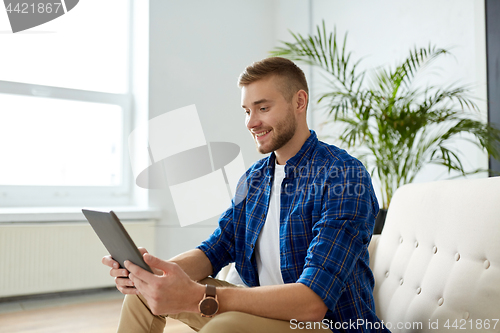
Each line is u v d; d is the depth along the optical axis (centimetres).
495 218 96
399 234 131
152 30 340
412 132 233
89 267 308
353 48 335
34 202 324
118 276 103
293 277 106
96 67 355
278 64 114
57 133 338
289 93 114
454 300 98
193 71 358
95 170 353
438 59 269
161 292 87
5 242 279
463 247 102
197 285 91
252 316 86
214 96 368
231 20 384
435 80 271
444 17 265
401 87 294
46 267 293
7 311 271
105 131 357
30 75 328
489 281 92
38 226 289
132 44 368
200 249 127
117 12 365
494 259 93
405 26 292
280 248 110
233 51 383
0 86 311
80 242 305
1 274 278
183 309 90
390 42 303
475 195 104
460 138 254
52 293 313
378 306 127
